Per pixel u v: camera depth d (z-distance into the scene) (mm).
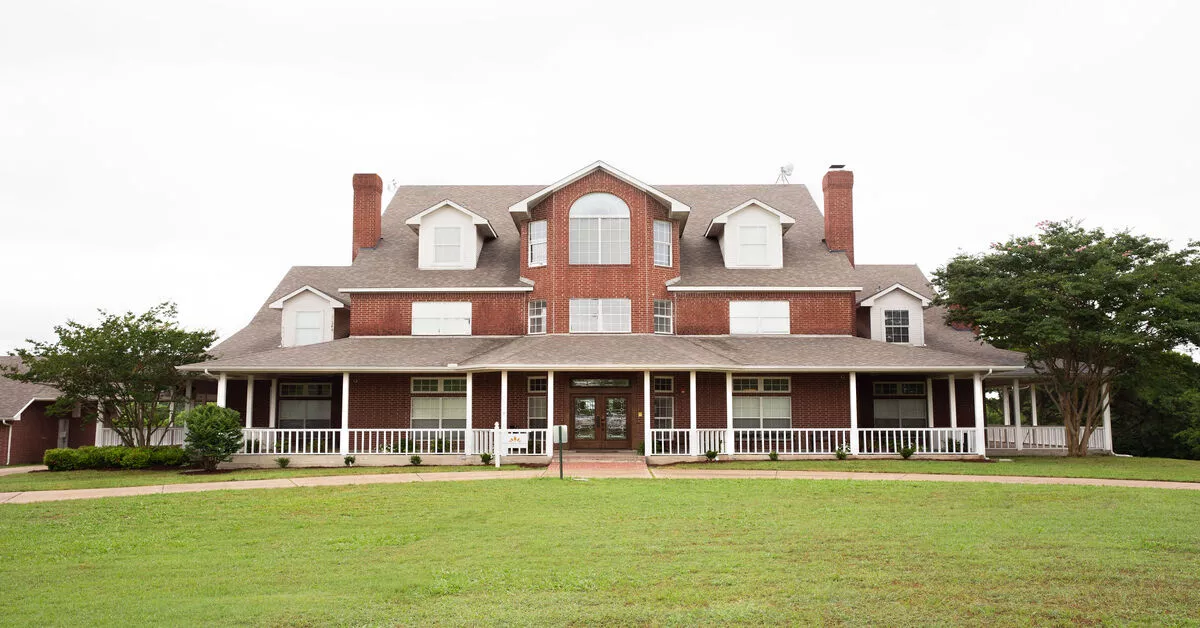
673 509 16406
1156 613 9117
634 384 29641
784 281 31219
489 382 29875
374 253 33219
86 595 10297
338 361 27422
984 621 8906
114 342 28125
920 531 13820
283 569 11711
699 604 9602
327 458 26562
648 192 30750
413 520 15523
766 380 30328
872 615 9109
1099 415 30859
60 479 23594
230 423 25453
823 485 19891
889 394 30859
